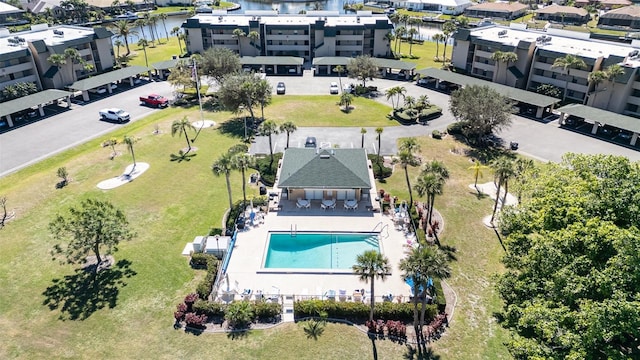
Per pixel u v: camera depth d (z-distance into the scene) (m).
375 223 58.16
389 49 139.25
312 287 47.41
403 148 64.69
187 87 107.38
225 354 39.44
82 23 191.88
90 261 50.88
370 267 38.47
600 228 31.81
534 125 88.75
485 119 77.00
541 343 31.97
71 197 63.31
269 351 39.75
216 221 58.56
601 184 37.44
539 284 35.34
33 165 72.19
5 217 58.50
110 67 127.94
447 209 61.38
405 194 65.06
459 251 52.97
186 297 44.59
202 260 50.16
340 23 138.12
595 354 28.12
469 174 70.69
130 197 63.59
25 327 42.00
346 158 64.88
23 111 92.62
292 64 122.19
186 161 74.38
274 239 55.75
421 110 94.69
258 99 89.00
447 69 126.38
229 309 42.41
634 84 89.94
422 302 40.38
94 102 101.31
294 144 81.44
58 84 109.75
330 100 104.56
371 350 39.94
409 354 39.53
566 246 33.50
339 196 63.00
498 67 111.19
